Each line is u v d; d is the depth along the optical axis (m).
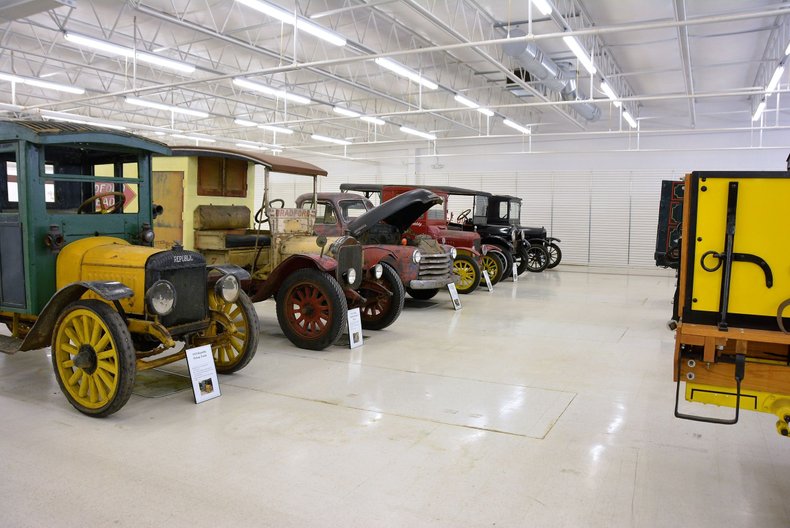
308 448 3.12
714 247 2.41
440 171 19.69
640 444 3.27
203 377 3.90
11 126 3.76
